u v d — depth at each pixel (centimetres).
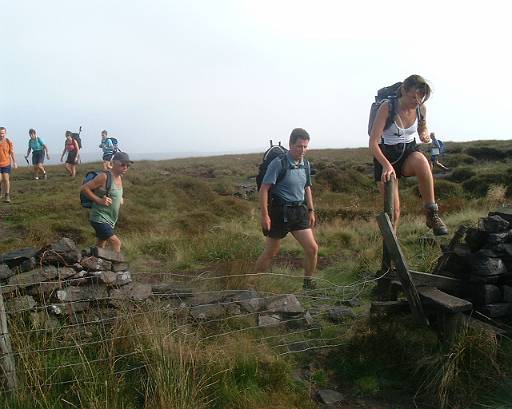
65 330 424
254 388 401
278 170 577
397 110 514
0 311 366
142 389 378
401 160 536
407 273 460
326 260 860
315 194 1853
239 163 3800
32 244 1003
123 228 1212
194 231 1197
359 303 602
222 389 387
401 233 953
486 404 389
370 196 1814
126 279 495
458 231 521
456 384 404
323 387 434
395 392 425
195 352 407
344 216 1344
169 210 1547
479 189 1628
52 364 383
